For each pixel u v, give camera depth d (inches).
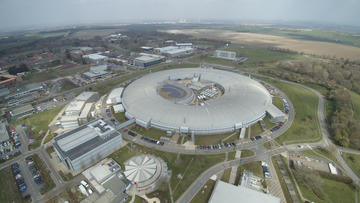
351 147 3794.3
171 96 5462.6
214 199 2603.3
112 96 5595.5
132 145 3814.0
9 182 3090.6
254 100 4798.2
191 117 4197.8
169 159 3454.7
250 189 2741.1
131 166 3166.8
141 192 2854.3
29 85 6855.3
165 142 3875.5
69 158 3115.2
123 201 2714.1
